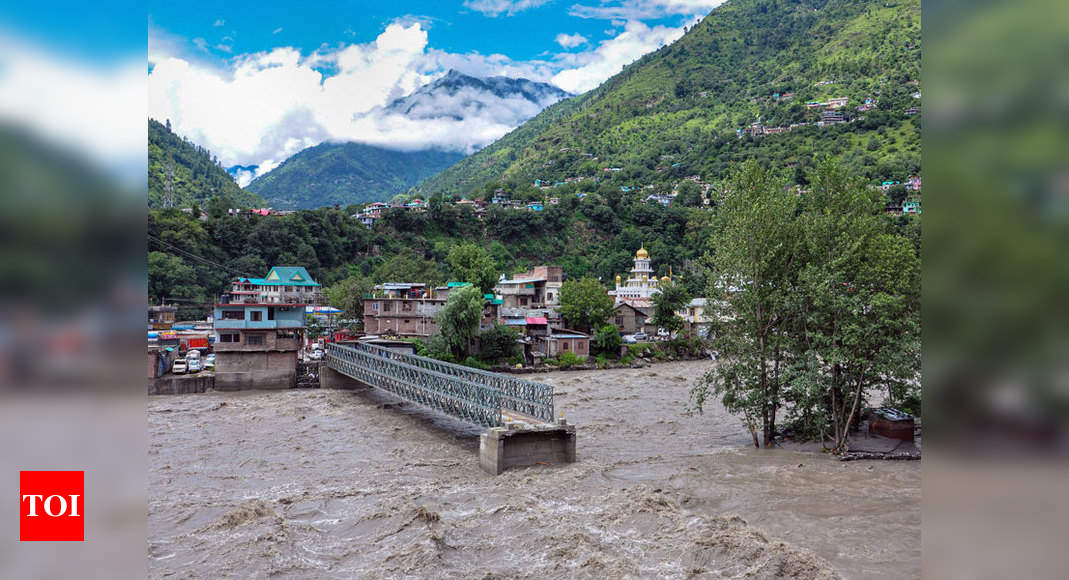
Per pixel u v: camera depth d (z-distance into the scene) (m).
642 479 32.28
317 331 90.81
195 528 26.53
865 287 35.03
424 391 45.16
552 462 36.03
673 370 80.62
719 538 23.30
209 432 45.53
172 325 83.88
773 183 38.75
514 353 80.94
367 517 27.66
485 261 107.62
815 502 27.72
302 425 48.34
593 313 93.25
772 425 39.28
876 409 40.88
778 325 39.22
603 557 22.52
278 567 22.58
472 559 23.08
